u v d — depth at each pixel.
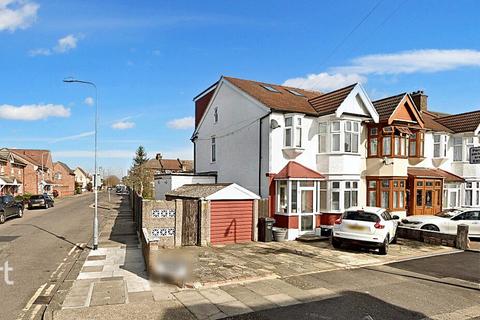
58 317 6.66
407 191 20.62
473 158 9.33
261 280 9.25
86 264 10.95
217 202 14.72
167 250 12.84
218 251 12.94
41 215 27.55
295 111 16.81
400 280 9.55
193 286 8.55
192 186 18.52
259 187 17.45
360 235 13.01
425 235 15.82
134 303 7.42
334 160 17.34
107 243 14.85
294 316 6.84
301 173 16.38
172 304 7.38
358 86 17.92
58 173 71.06
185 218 14.09
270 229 15.44
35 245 14.43
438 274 10.29
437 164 23.09
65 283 8.88
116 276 9.54
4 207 22.52
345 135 17.73
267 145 16.94
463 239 14.35
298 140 17.27
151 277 9.19
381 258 12.34
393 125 18.91
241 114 19.34
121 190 76.94
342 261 11.71
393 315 7.00
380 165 18.81
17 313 7.04
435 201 21.53
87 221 23.38
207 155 23.88
